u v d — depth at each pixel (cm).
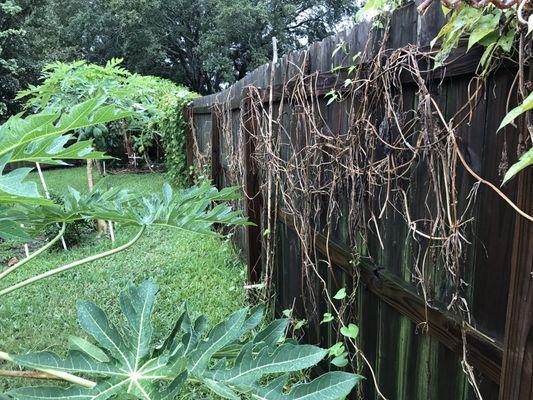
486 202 94
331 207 175
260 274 307
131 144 980
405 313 130
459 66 97
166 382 97
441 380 117
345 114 157
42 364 96
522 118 80
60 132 83
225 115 402
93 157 98
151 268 381
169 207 140
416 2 113
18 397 87
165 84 773
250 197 298
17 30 1251
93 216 134
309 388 91
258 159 278
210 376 98
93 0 2047
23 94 427
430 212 114
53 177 991
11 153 85
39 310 310
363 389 169
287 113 220
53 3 1947
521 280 77
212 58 2009
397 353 141
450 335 109
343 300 176
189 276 357
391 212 134
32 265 403
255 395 93
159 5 1964
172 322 272
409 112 120
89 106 82
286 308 259
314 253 201
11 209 116
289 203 229
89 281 360
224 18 1944
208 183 154
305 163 198
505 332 82
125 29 1948
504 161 87
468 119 97
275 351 100
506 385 82
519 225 77
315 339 216
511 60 82
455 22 87
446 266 106
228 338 106
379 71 130
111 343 105
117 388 94
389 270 140
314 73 178
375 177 139
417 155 117
